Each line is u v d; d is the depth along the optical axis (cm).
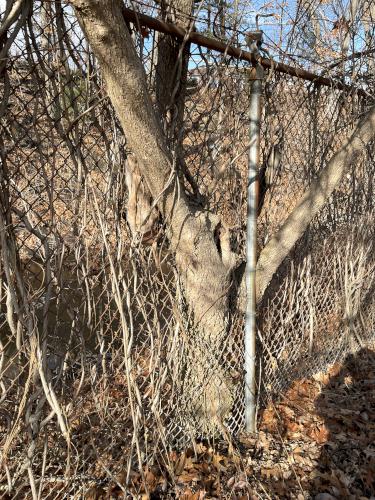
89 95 176
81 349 188
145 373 232
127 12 170
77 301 186
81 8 134
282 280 308
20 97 161
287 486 236
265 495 227
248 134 242
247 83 235
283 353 318
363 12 368
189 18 192
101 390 206
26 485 193
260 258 256
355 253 375
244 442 262
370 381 357
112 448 221
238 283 255
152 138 177
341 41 366
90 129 182
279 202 285
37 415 179
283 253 256
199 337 237
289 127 282
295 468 249
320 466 254
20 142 165
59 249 176
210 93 219
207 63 210
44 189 170
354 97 319
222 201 246
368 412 314
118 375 214
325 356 364
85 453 211
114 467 217
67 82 169
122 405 219
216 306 234
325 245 344
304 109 289
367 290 404
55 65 166
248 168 238
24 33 154
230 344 252
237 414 269
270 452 259
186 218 206
